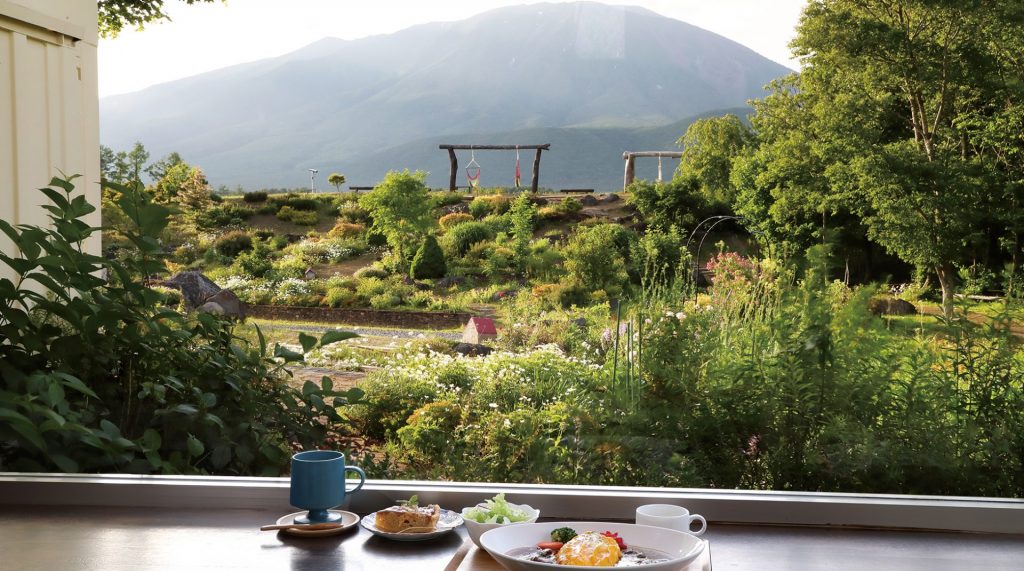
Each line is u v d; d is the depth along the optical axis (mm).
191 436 2725
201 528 1906
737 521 1951
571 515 2031
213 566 1641
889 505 1922
